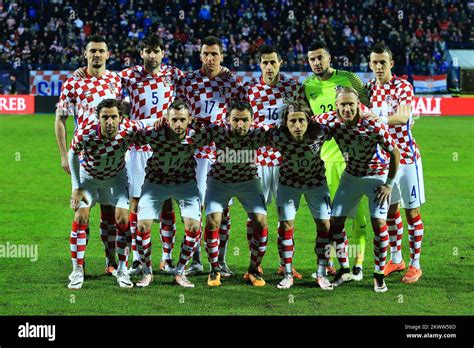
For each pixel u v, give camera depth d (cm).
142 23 3512
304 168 835
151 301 787
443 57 3653
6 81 3167
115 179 855
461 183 1597
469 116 3172
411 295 816
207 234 849
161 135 815
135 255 913
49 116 3014
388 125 882
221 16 3606
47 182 1577
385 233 827
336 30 3622
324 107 923
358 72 3344
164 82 949
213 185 864
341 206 852
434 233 1134
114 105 799
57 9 3512
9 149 2062
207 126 828
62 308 761
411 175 888
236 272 920
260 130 827
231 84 933
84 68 918
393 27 3694
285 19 3606
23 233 1120
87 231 884
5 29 3491
